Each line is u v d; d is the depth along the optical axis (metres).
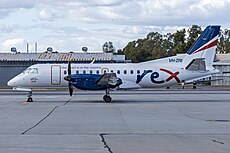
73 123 28.98
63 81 51.78
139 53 165.75
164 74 52.81
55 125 27.80
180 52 138.88
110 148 18.55
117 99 54.03
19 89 51.44
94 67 52.66
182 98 56.28
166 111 38.22
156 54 179.88
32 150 18.03
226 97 58.47
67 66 52.31
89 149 18.28
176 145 19.41
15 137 22.16
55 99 54.06
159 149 18.30
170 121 30.36
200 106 43.62
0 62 100.56
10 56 104.25
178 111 38.22
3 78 98.56
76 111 37.97
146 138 21.81
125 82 52.28
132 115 34.62
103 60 101.44
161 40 197.75
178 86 105.69
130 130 25.31
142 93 69.94
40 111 37.91
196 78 53.97
